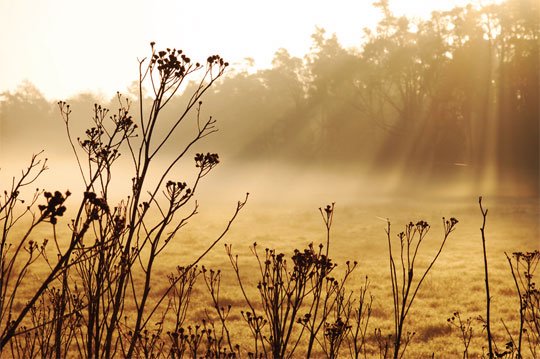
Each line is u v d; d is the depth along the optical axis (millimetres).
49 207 1920
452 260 19438
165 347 6512
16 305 10758
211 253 20656
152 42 3041
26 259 16203
